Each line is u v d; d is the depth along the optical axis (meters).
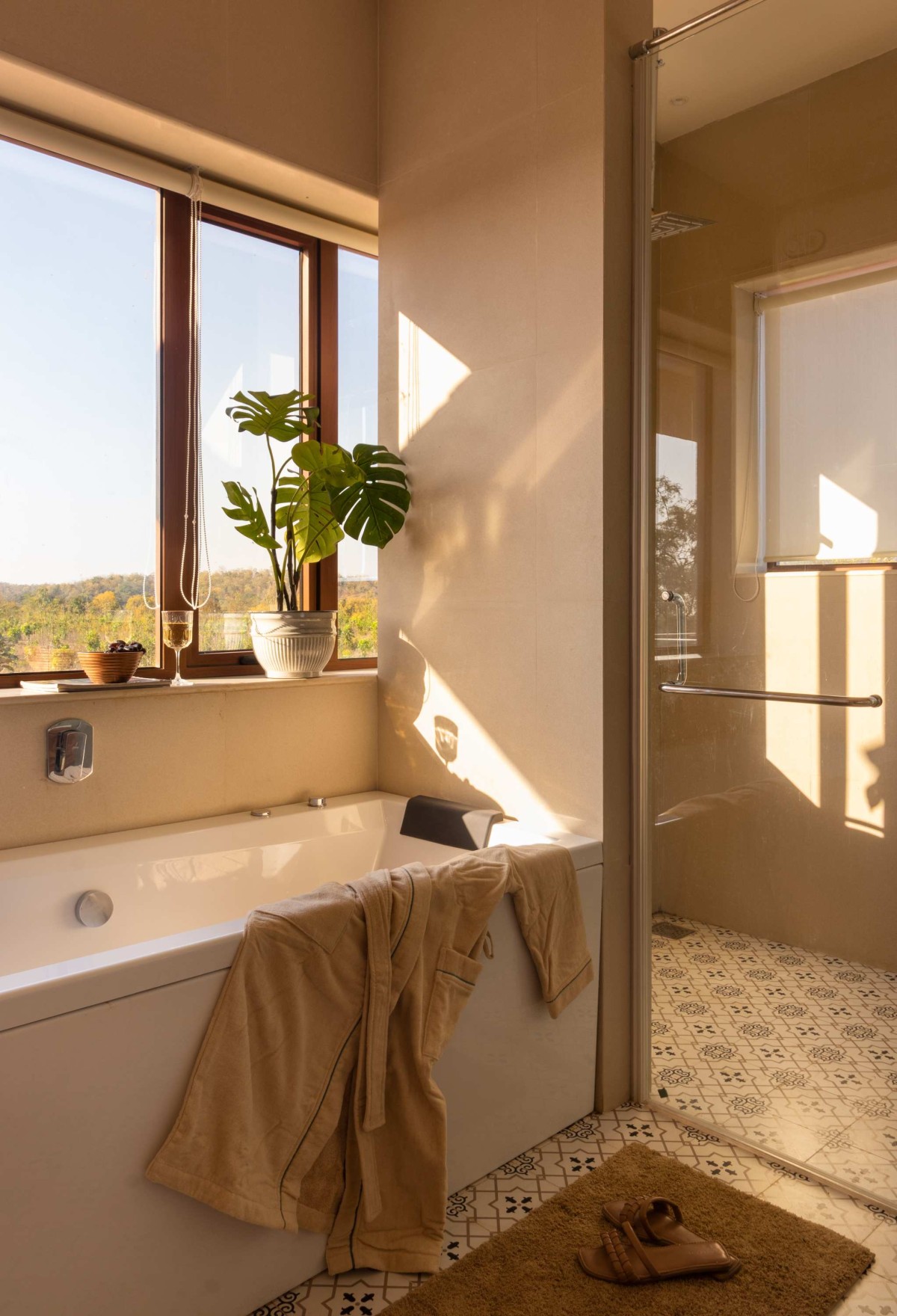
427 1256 1.73
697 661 2.21
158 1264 1.49
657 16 2.55
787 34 2.00
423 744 2.78
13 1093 1.32
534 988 2.10
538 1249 1.79
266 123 2.59
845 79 1.92
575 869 2.17
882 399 1.89
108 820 2.39
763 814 2.12
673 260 2.22
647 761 2.31
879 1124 1.94
